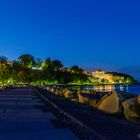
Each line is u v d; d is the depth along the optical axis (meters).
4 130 18.66
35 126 20.31
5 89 110.69
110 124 21.03
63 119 24.11
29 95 64.81
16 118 24.70
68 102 45.03
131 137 15.69
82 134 17.08
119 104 27.31
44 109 32.69
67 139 15.63
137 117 24.80
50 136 16.50
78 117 25.05
